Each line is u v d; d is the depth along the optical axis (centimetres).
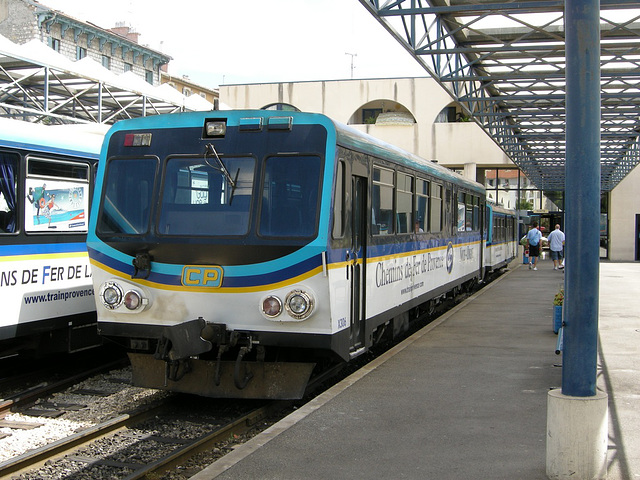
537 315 1417
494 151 3534
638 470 509
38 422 734
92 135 1025
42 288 902
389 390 773
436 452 563
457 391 769
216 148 763
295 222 727
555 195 4272
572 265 480
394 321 1068
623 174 3441
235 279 730
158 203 770
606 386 775
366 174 862
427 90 3600
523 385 798
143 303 760
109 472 596
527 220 4134
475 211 1825
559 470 482
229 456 555
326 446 580
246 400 841
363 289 859
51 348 962
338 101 3694
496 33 1471
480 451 564
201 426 736
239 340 738
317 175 732
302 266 716
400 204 1044
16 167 865
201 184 761
